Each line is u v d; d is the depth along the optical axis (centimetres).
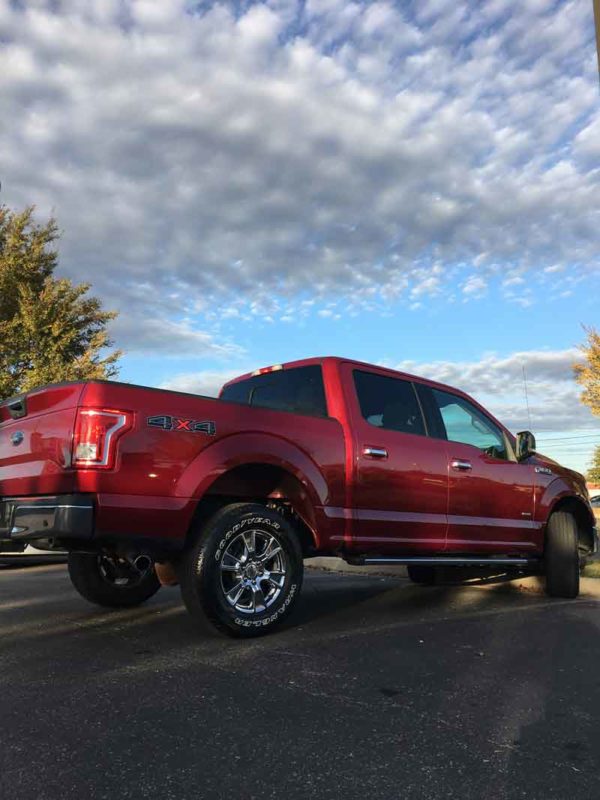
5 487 452
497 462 621
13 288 1538
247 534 442
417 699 326
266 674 363
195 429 425
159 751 261
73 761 252
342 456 503
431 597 639
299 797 227
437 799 227
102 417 390
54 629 476
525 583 702
